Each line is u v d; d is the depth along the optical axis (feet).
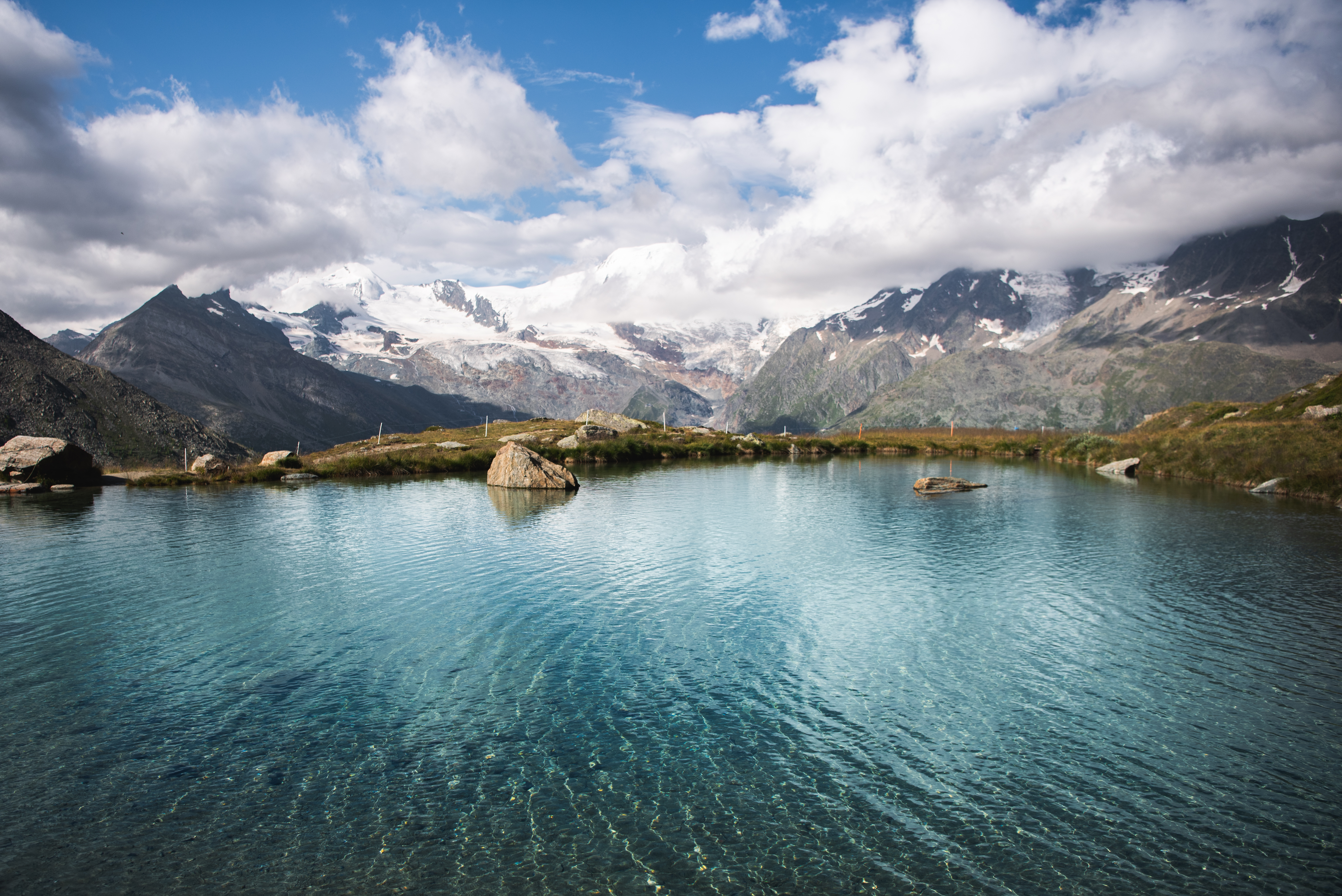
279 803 52.70
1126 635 89.25
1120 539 150.20
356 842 48.49
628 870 45.93
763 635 88.84
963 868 46.42
